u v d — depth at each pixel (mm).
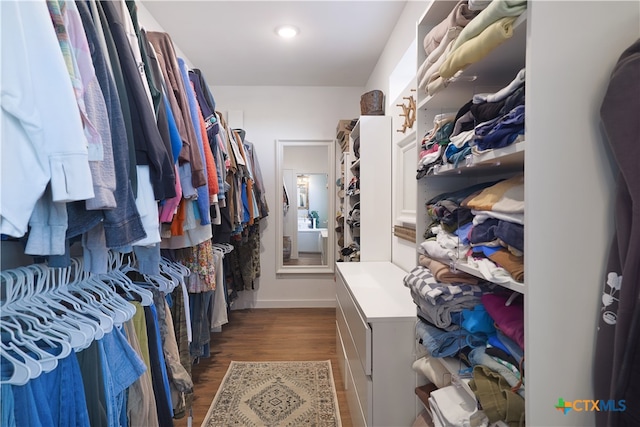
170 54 1228
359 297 1600
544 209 665
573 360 672
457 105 1244
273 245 3652
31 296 817
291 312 3496
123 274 1157
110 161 731
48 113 586
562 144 666
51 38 596
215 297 2270
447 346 1027
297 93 3576
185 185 1194
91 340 763
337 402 1880
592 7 665
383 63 2699
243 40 2529
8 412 637
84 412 754
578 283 671
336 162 3635
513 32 711
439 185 1300
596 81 667
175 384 1298
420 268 1215
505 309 822
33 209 592
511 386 760
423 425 1221
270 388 2023
